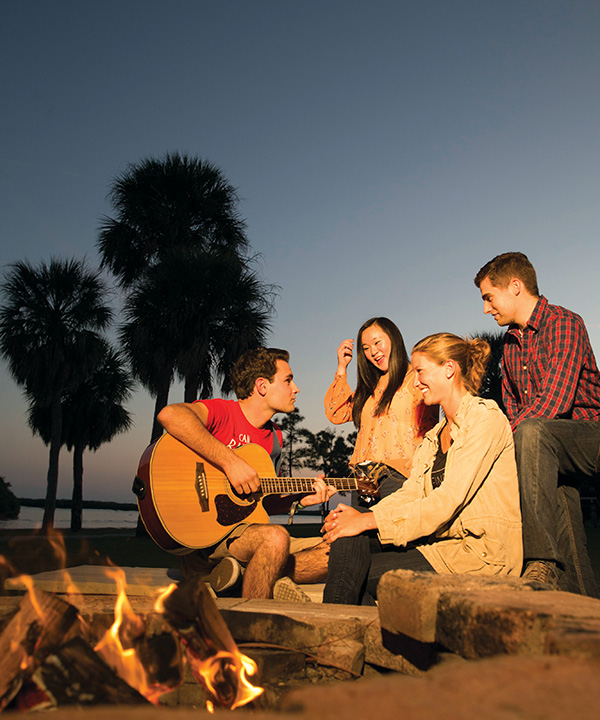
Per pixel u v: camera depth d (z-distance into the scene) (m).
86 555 9.26
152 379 17.11
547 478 2.26
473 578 1.43
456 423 2.23
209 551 2.70
